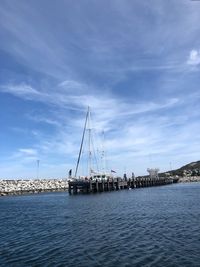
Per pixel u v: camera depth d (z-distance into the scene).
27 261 25.98
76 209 61.62
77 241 32.06
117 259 25.11
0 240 34.97
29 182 182.62
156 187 163.12
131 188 147.00
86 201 79.31
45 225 44.06
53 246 30.59
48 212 60.78
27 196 134.62
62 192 158.50
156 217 45.47
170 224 38.91
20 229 42.09
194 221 40.31
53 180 196.25
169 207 58.19
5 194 153.88
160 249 27.16
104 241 31.27
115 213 52.00
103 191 116.62
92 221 44.50
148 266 23.08
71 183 110.62
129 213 51.28
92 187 112.69
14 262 25.88
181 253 25.66
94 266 23.75
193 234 32.22
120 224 40.72
